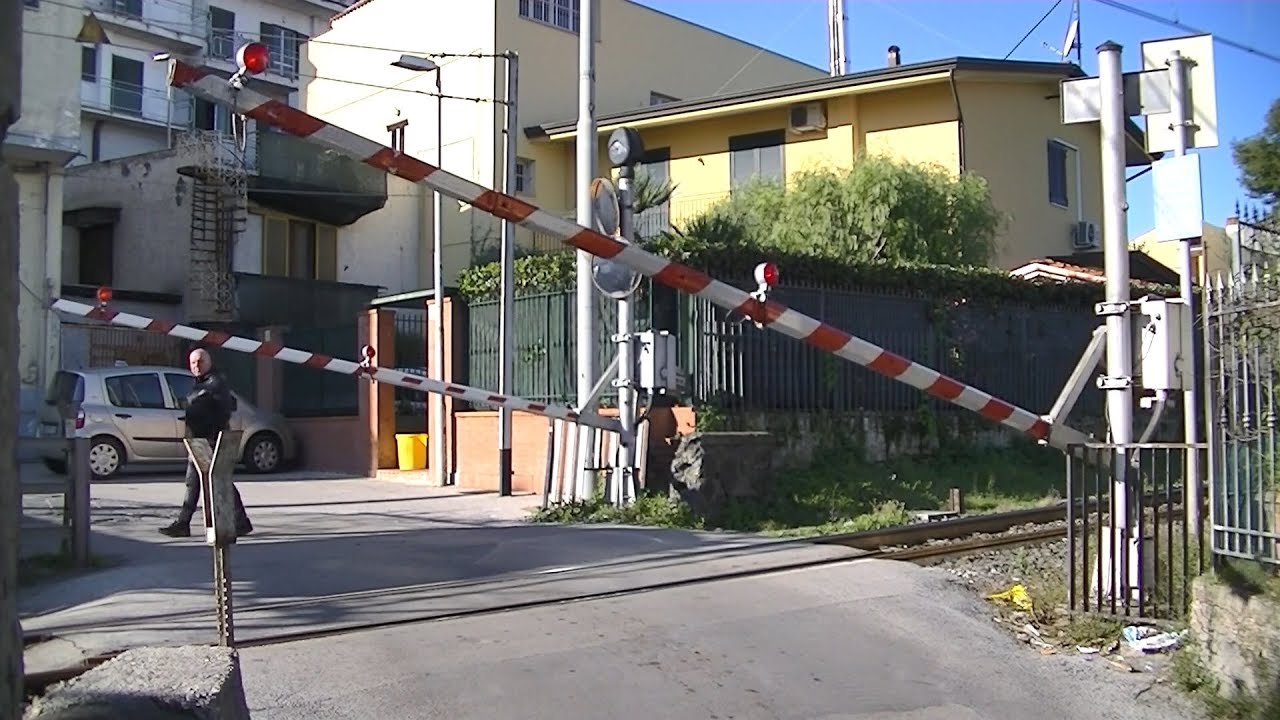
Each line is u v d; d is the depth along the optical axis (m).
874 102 24.28
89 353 21.92
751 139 25.69
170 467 17.72
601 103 28.94
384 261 27.30
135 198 25.05
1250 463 6.14
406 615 7.04
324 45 31.66
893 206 20.52
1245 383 6.18
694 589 7.92
